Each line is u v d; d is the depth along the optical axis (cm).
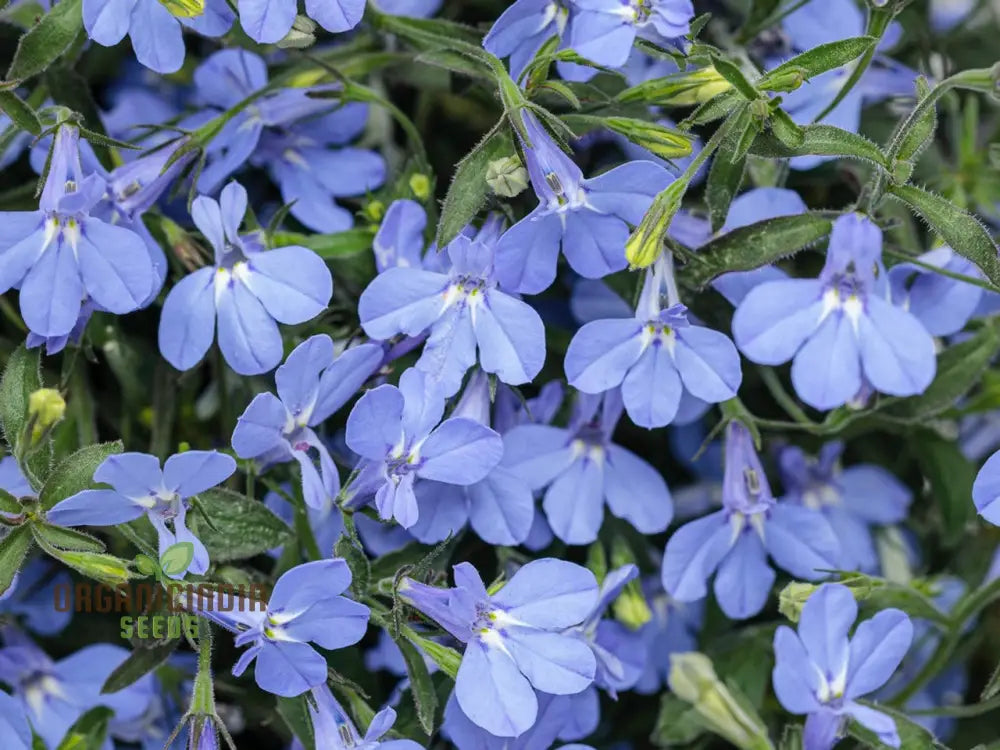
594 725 33
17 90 34
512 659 31
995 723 36
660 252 31
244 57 34
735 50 35
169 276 34
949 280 33
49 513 30
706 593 34
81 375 34
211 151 34
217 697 35
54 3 33
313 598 30
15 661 34
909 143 31
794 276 34
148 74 36
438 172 36
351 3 31
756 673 34
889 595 33
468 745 32
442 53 33
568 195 31
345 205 35
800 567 33
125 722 34
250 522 32
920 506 36
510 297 31
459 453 31
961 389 34
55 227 31
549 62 32
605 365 31
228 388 34
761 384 35
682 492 35
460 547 34
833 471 35
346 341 33
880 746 32
